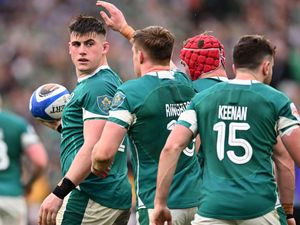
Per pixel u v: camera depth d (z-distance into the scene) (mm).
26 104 57594
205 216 19375
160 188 19594
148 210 20906
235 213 19188
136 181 21203
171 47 21422
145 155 21031
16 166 32156
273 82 55000
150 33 21297
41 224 21578
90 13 69125
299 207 34094
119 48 61844
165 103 20984
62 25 68375
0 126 31922
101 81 22078
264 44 20031
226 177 19406
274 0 73562
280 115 19547
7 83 61594
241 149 19438
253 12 71750
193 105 19922
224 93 19750
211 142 19641
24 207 32312
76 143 22172
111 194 22328
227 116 19594
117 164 22500
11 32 67812
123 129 20500
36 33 67375
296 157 19531
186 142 19734
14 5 71250
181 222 20969
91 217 22344
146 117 20828
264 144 19531
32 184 32875
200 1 70625
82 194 22297
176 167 21000
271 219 19375
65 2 70625
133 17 68438
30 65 62719
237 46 20062
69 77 61156
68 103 22375
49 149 50875
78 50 22312
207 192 19453
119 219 22812
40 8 70438
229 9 70562
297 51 61094
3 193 31719
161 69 21312
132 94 20750
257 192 19250
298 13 73750
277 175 21219
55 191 21391
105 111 21781
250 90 19688
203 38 22828
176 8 70625
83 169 21375
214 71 22719
